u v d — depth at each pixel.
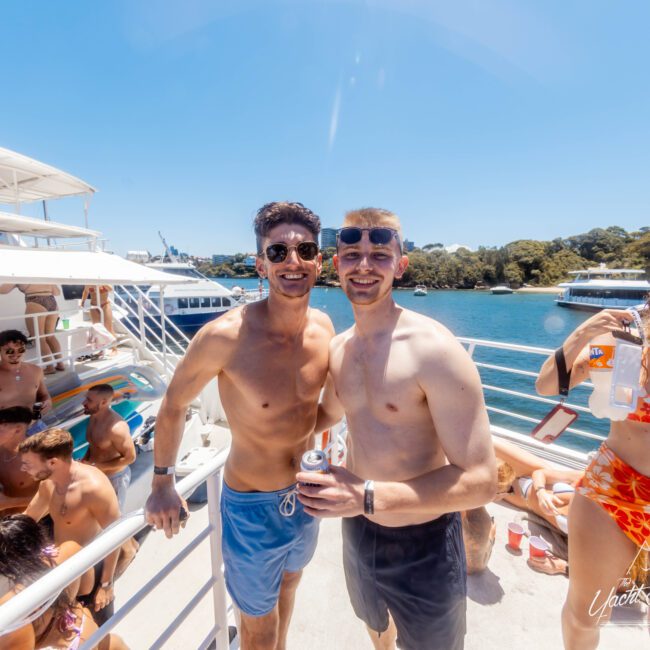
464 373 1.25
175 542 3.85
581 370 1.77
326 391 1.97
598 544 1.57
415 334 1.38
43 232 10.20
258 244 1.80
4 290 6.94
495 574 2.54
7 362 4.56
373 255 1.41
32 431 4.41
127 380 6.59
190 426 5.87
